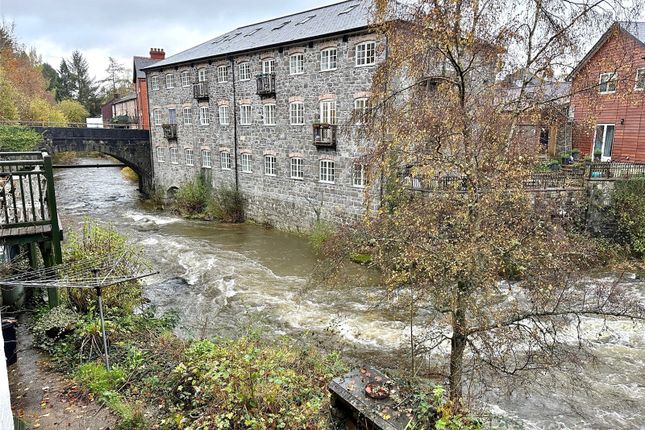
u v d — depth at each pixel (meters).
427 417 3.41
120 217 23.97
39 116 38.16
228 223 22.98
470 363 7.58
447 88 6.77
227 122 23.86
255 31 24.70
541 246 6.47
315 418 4.24
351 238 8.40
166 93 28.55
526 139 7.14
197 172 26.86
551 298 6.32
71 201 28.70
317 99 18.58
